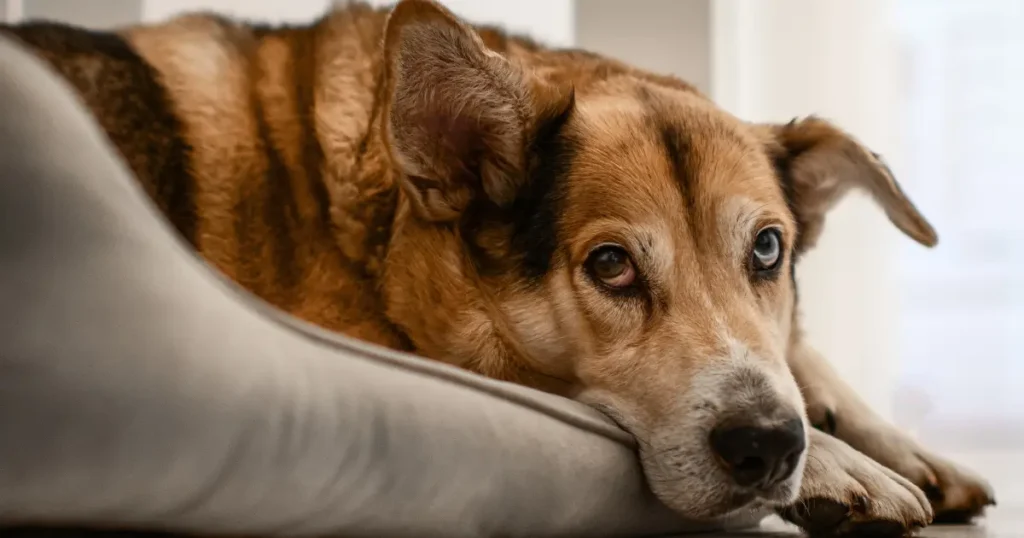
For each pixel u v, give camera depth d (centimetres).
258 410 106
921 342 451
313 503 111
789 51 415
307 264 184
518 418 133
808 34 413
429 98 170
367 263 184
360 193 184
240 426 104
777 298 184
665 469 154
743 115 409
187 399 102
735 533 168
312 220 184
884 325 407
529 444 131
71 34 182
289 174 186
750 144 191
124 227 110
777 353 163
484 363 180
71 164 109
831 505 153
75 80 173
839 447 165
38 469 96
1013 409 443
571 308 173
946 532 172
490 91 174
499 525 127
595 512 140
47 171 106
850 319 407
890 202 204
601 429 150
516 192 178
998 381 444
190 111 184
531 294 177
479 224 180
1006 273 443
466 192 180
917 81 448
